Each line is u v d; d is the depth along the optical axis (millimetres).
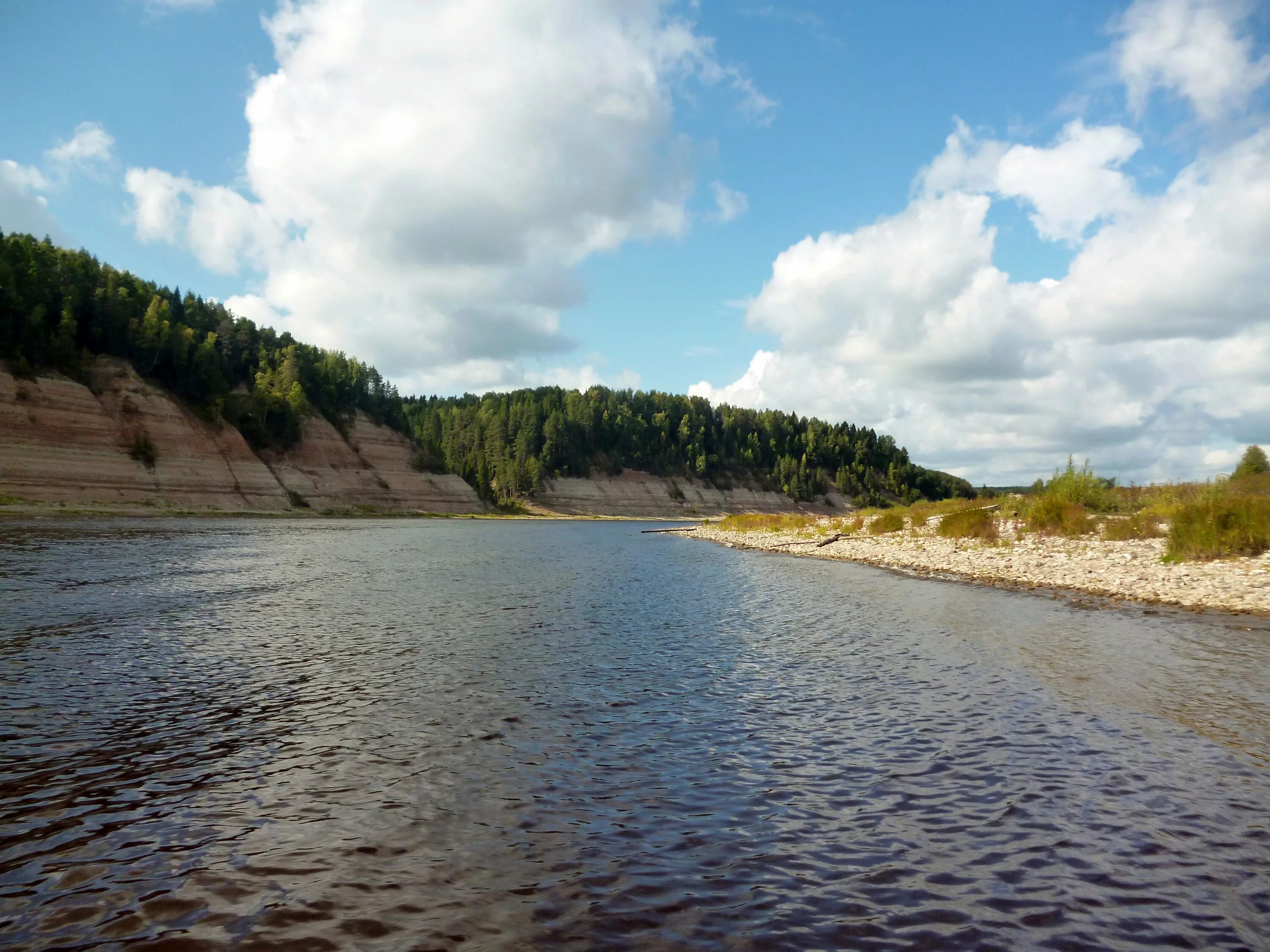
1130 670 13289
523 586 26984
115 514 72875
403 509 119938
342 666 13320
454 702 11078
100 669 12734
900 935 5270
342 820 7043
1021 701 11305
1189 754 8984
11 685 11555
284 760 8633
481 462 169375
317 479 109250
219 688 11727
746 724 10148
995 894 5828
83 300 93750
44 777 7988
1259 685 12211
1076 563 28734
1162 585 22984
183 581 25469
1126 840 6754
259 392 109812
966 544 39094
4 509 64625
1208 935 5293
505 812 7258
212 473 89188
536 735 9633
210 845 6523
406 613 19844
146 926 5258
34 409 74375
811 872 6172
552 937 5184
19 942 5023
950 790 7898
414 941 5098
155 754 8789
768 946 5105
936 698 11492
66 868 6078
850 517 68562
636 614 20234
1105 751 9070
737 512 189625
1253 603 19812
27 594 20922
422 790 7793
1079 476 42594
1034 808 7438
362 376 143500
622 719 10344
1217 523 26844
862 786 8008
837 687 12180
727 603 22750
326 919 5367
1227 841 6754
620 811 7332
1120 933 5316
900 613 20469
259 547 43125
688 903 5652
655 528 112188
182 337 103062
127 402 85125
